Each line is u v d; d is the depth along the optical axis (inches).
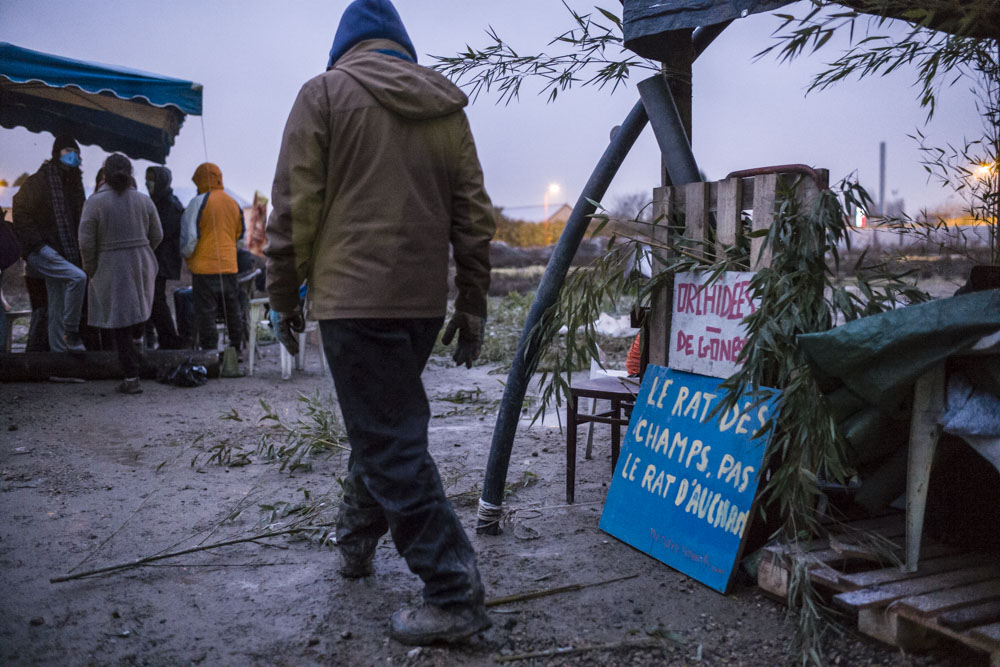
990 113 117.3
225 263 305.4
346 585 112.6
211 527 136.9
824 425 93.1
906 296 103.2
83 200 289.7
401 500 92.5
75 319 280.4
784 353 102.3
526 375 130.6
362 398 92.5
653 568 118.5
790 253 103.3
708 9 106.9
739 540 109.0
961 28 89.4
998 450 83.1
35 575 115.6
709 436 119.7
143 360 285.4
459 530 96.0
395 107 90.0
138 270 252.7
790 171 108.6
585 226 129.8
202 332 309.0
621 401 160.7
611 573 116.5
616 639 96.5
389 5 98.7
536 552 125.3
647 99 127.5
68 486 159.0
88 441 196.2
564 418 225.6
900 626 85.4
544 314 128.6
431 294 94.5
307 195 90.1
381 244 90.4
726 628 99.1
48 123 353.7
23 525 136.5
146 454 185.2
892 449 96.7
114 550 126.1
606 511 135.1
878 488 98.0
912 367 85.5
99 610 104.5
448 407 248.1
